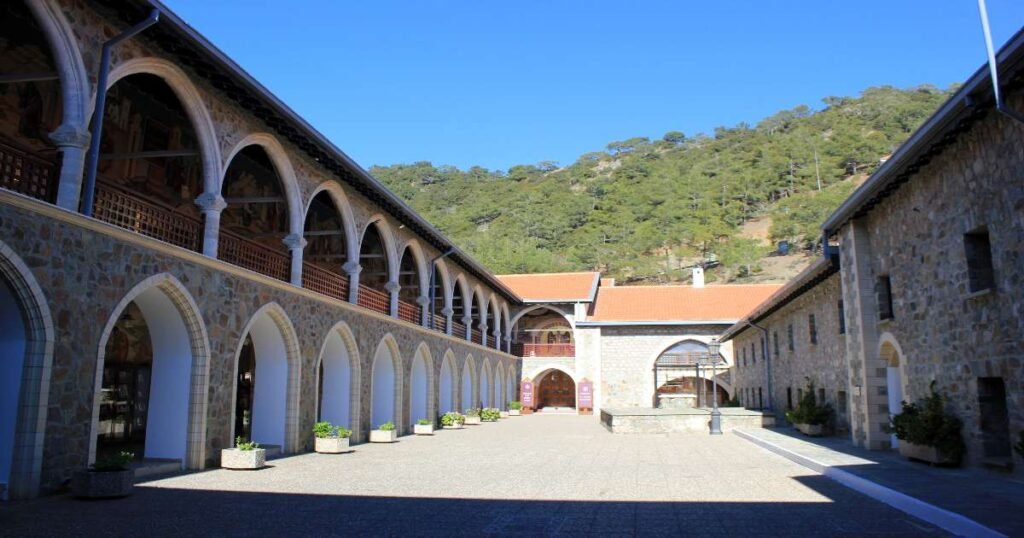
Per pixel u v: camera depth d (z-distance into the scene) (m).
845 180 103.88
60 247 8.86
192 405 11.72
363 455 15.30
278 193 18.97
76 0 9.41
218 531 6.82
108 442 16.27
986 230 10.66
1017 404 9.62
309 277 16.20
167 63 11.06
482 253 75.38
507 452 16.27
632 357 39.94
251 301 13.45
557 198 111.25
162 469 11.16
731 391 38.91
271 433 14.99
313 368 15.98
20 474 8.33
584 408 39.56
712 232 93.44
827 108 134.62
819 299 20.73
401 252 21.86
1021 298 9.39
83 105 9.41
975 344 10.74
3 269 8.14
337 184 17.23
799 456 13.80
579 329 40.66
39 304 8.45
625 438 21.20
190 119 11.99
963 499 8.25
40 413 8.45
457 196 119.50
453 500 8.98
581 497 9.30
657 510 8.21
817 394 21.12
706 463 13.83
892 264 14.09
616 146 152.50
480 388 32.81
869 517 7.69
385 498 9.14
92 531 6.75
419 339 23.77
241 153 17.03
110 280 9.75
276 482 10.61
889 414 14.93
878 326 15.03
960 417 11.33
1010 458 10.20
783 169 109.06
